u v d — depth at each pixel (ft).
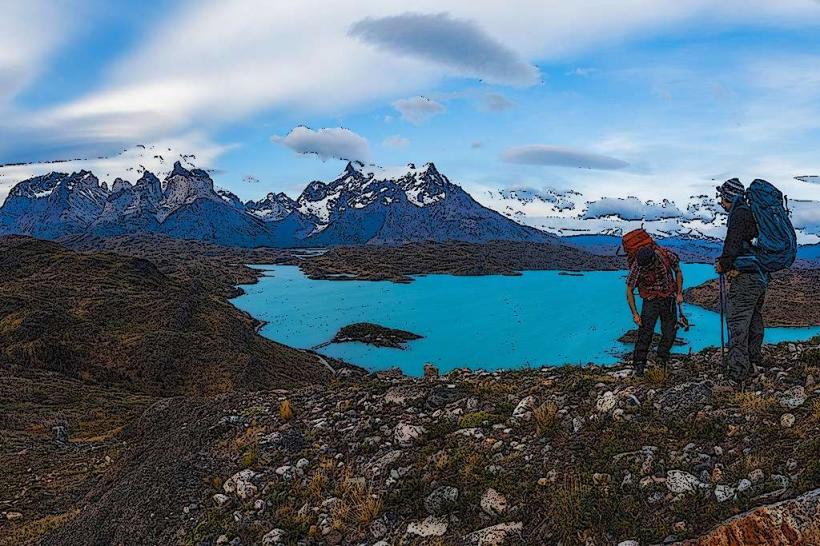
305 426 37.81
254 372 243.40
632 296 31.63
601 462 23.65
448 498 24.73
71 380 217.56
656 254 30.76
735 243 27.66
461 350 349.00
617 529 19.47
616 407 27.89
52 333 261.85
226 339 287.89
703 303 444.96
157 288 444.96
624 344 347.36
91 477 57.36
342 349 361.30
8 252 490.90
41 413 139.33
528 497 23.16
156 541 29.48
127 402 181.88
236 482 32.12
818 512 16.33
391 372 51.29
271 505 29.27
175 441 41.45
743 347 28.14
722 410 25.39
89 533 33.30
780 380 27.27
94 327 283.79
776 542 16.31
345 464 31.30
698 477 21.38
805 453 20.24
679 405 26.63
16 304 289.74
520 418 30.40
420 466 28.25
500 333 397.80
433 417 34.37
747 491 19.43
